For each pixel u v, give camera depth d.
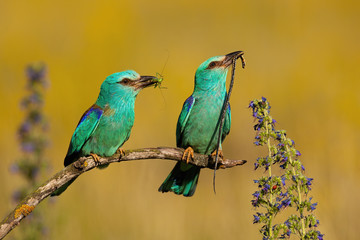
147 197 12.48
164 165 14.72
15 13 26.30
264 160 5.68
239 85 21.81
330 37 26.39
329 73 22.73
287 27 27.28
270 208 5.56
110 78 8.38
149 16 28.81
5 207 10.38
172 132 17.72
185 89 22.88
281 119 18.27
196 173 8.95
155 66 24.67
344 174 13.55
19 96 19.50
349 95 19.69
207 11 29.41
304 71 22.97
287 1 28.08
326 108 19.27
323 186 12.51
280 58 24.31
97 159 8.27
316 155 14.77
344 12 28.17
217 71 8.98
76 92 21.83
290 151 5.61
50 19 26.27
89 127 8.30
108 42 25.48
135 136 17.36
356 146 15.18
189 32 27.73
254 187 13.55
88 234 10.44
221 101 9.04
